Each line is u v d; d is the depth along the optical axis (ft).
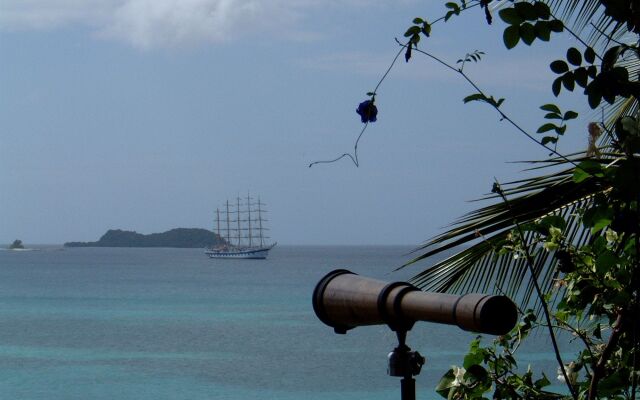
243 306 231.09
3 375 114.42
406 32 9.62
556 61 8.27
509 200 12.77
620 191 7.99
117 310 217.36
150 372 116.57
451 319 6.37
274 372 115.44
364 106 9.95
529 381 9.83
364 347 139.23
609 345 8.87
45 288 318.65
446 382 9.82
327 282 7.48
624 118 7.93
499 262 13.10
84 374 115.03
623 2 7.95
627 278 8.92
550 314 9.89
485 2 9.20
